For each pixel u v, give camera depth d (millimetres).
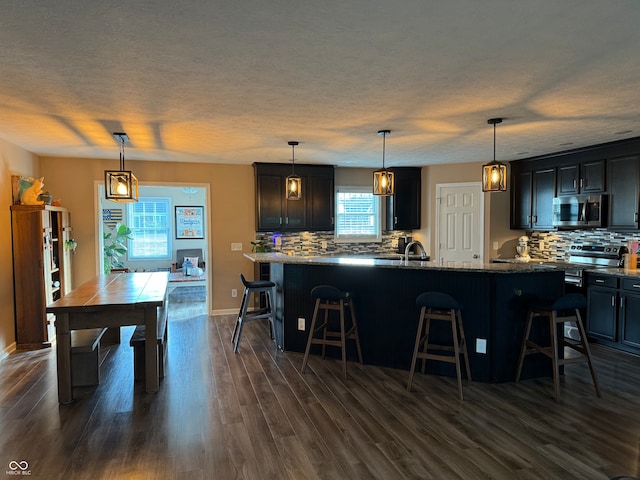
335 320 4242
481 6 1798
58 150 5125
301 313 4410
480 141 4707
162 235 9766
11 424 2855
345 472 2275
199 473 2277
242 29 2006
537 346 3453
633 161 4531
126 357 4336
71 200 5664
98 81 2705
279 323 4602
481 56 2344
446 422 2848
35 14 1834
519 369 3557
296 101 3184
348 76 2654
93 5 1761
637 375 3744
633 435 2670
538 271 3551
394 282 3918
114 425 2830
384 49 2246
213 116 3600
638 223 4480
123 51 2246
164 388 3471
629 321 4324
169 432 2729
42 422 2881
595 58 2371
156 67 2477
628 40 2135
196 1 1739
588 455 2436
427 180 6715
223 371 3875
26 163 5098
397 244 7176
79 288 3959
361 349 4094
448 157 5883
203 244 10000
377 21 1933
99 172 5777
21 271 4637
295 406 3109
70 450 2518
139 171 5930
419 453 2459
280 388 3461
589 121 3797
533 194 5918
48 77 2621
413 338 3850
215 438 2650
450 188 6500
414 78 2695
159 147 4984
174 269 9555
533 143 4852
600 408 3068
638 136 4430
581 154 5148
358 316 4098
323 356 4270
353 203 6988
